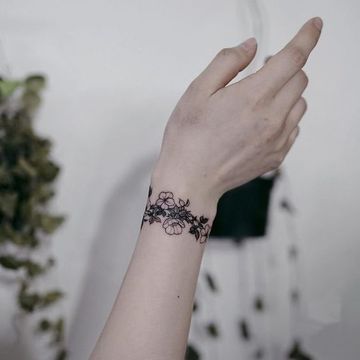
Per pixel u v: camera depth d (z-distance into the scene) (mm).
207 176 446
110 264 758
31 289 746
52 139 727
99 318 765
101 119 736
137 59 734
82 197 744
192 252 442
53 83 722
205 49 741
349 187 764
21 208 717
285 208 755
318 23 446
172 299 424
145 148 746
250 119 432
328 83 752
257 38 737
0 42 708
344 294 779
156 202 446
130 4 726
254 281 763
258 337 772
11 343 750
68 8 717
